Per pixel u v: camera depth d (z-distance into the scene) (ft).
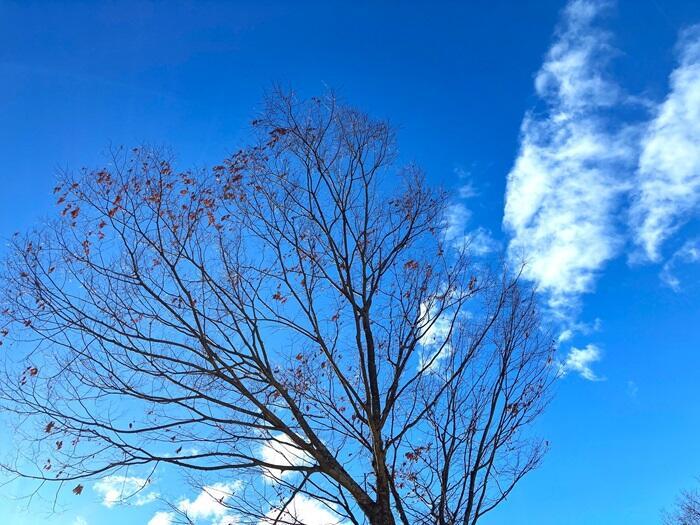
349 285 34.88
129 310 32.68
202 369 31.81
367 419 31.32
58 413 29.50
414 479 32.71
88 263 32.78
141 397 30.55
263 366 33.14
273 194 35.88
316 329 33.96
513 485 32.37
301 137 36.14
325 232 35.76
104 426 29.71
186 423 30.40
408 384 32.68
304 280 35.19
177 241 34.22
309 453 31.01
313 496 30.68
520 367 35.09
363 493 30.04
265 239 35.60
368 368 33.68
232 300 34.14
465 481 31.83
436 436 33.22
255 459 29.91
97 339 31.14
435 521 30.50
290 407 32.27
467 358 34.73
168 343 31.91
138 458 29.22
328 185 36.29
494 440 32.99
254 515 30.01
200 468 29.43
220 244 35.09
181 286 32.73
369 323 35.17
